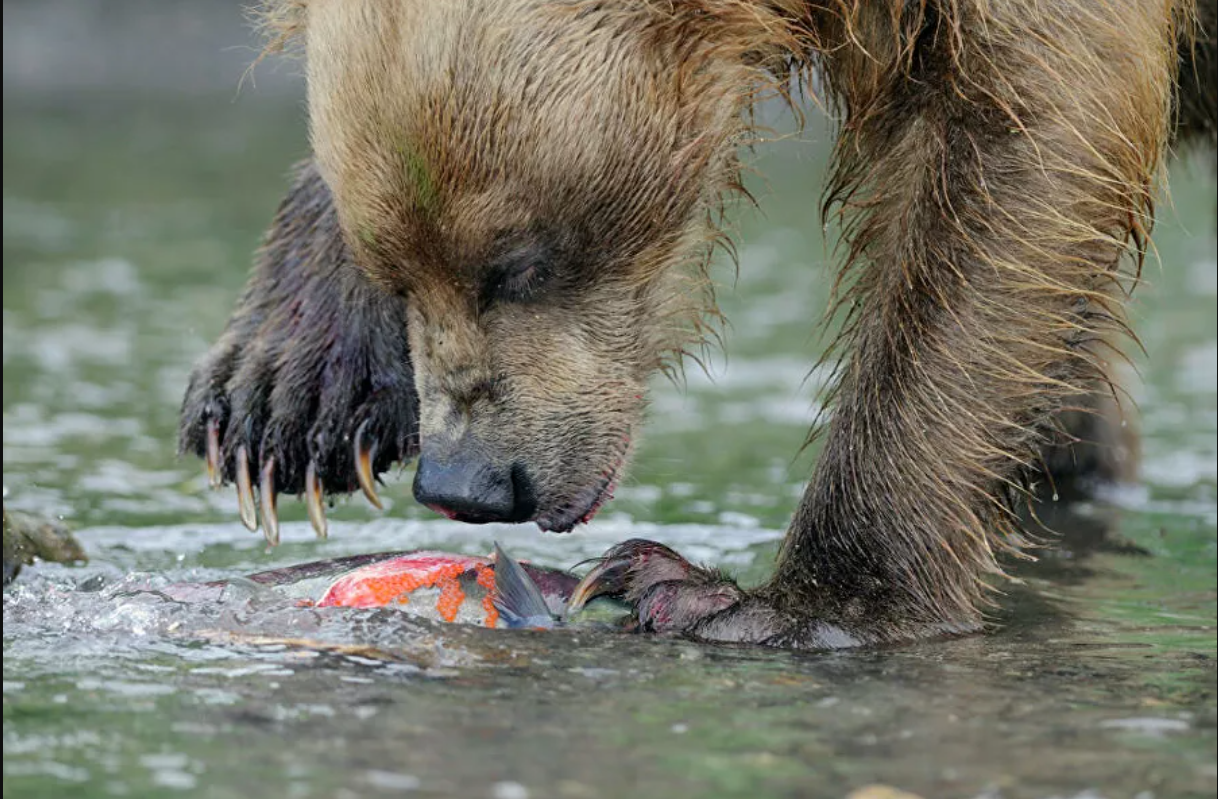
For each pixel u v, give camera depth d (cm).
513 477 992
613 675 817
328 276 1150
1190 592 1104
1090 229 942
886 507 966
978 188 952
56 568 1093
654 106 958
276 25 1075
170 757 693
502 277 966
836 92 1085
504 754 698
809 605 948
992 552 1004
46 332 1928
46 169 3272
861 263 1070
